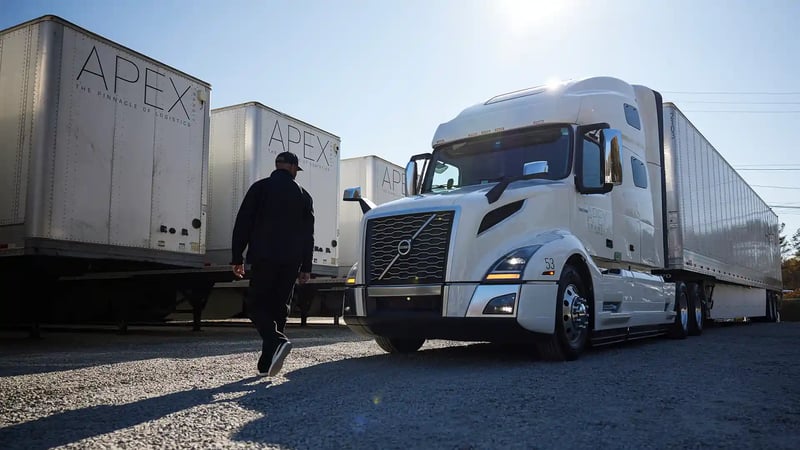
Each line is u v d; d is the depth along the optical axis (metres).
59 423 3.13
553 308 5.54
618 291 6.91
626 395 3.86
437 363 5.62
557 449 2.62
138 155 8.84
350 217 15.00
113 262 8.91
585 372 4.93
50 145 7.64
